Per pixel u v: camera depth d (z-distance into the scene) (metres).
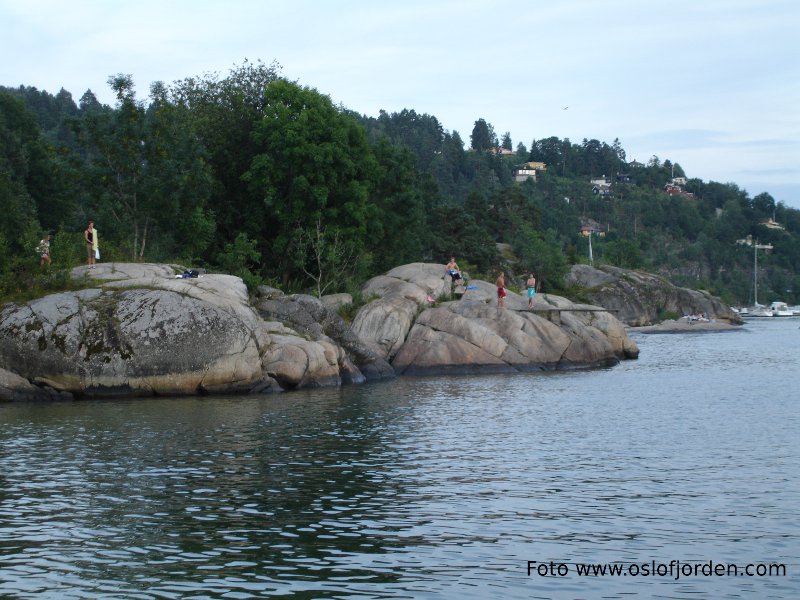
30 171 67.38
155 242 57.50
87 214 57.53
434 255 96.69
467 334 53.59
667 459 24.62
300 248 63.88
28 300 40.88
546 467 23.50
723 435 28.88
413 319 55.59
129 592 13.99
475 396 40.50
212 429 29.94
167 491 20.66
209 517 18.38
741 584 14.41
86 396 39.75
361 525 17.81
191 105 70.81
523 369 54.28
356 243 66.88
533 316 56.94
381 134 79.50
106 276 44.00
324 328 49.53
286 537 16.97
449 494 20.41
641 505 19.34
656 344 88.00
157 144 55.69
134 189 55.31
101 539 16.83
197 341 40.66
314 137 65.25
